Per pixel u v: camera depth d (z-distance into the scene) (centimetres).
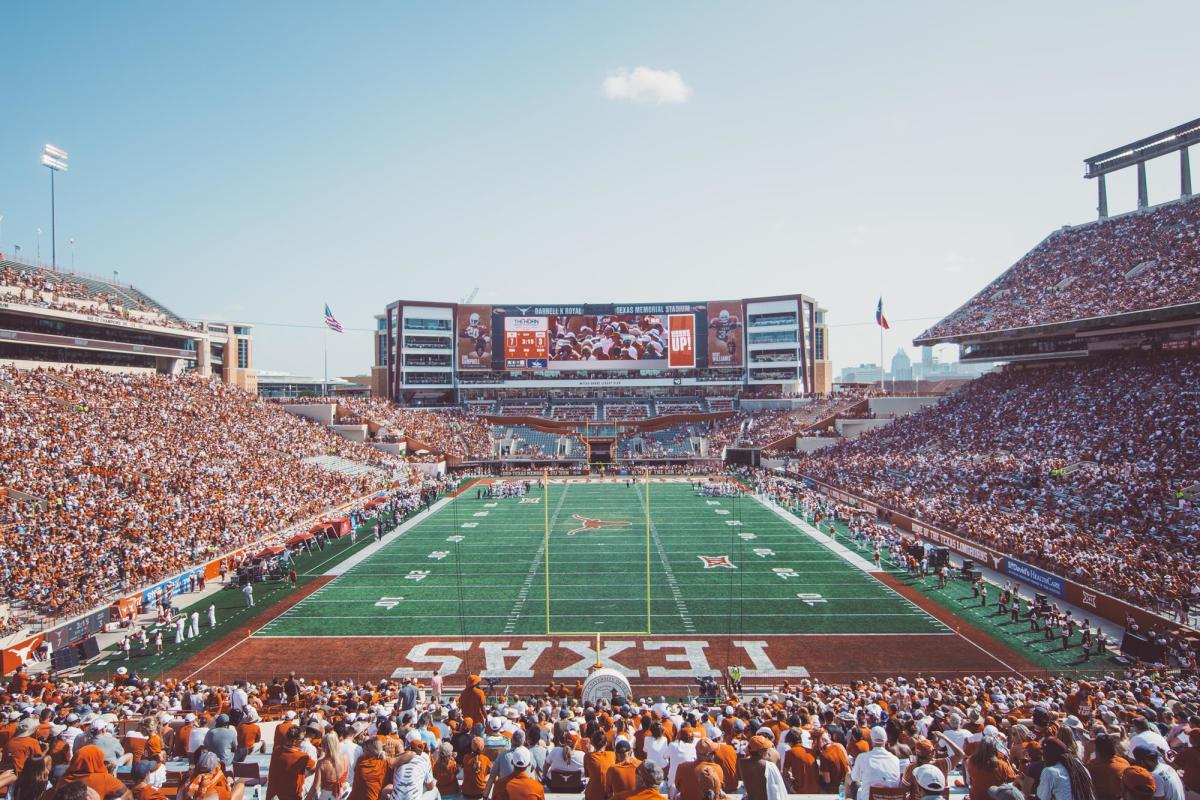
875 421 6506
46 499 2927
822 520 4284
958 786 902
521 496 5400
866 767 736
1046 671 2048
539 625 2492
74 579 2505
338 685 1839
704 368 8125
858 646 2266
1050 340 5259
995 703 1474
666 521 4350
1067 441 4144
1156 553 2611
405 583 3030
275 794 788
